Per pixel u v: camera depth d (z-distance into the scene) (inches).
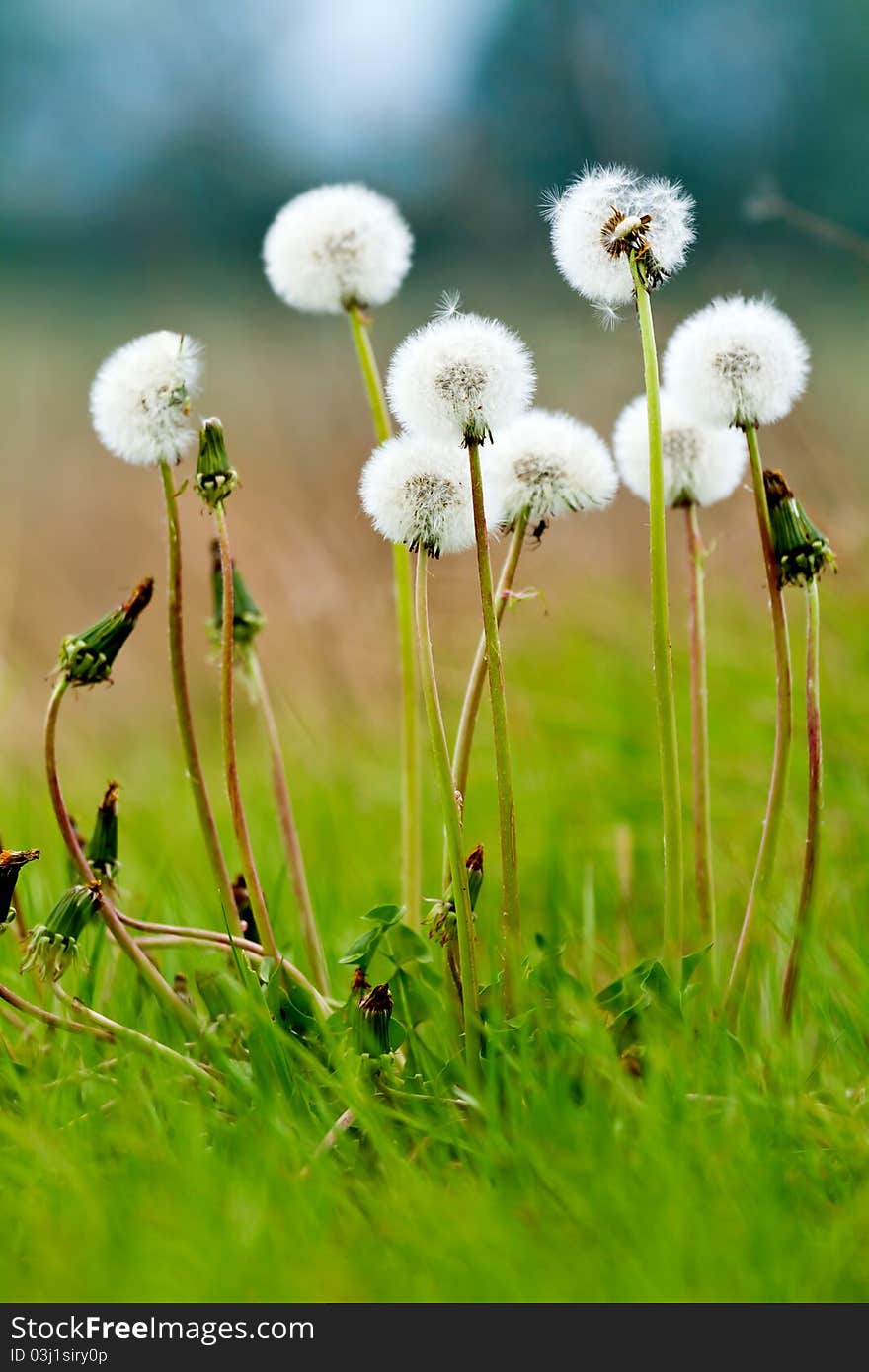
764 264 128.7
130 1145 69.6
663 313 121.2
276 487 124.4
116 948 74.6
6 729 108.0
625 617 93.4
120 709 118.6
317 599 105.8
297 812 85.5
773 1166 68.9
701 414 71.8
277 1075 70.9
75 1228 68.2
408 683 75.9
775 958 73.9
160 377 71.6
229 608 72.0
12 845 83.1
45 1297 67.5
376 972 75.1
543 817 83.1
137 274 322.0
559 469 71.9
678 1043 70.8
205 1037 71.6
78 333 287.6
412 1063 71.9
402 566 75.9
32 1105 70.6
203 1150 69.5
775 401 71.6
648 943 77.8
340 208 75.7
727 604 92.1
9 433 201.5
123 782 96.2
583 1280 67.3
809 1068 72.4
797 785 81.6
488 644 70.9
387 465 70.8
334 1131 70.2
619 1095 70.1
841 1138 69.9
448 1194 68.8
